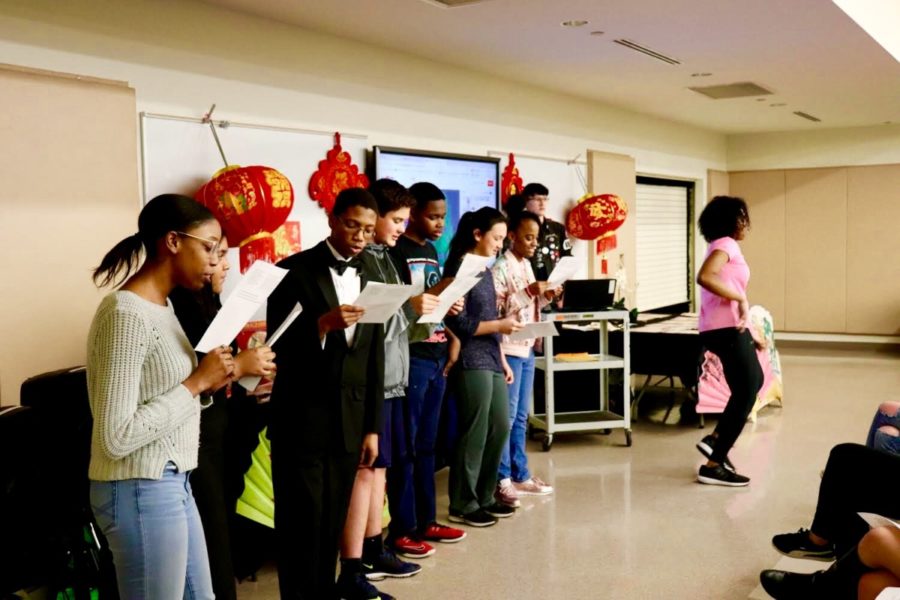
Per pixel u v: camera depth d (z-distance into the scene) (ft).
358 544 10.34
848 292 34.83
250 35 14.06
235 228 12.28
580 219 22.84
